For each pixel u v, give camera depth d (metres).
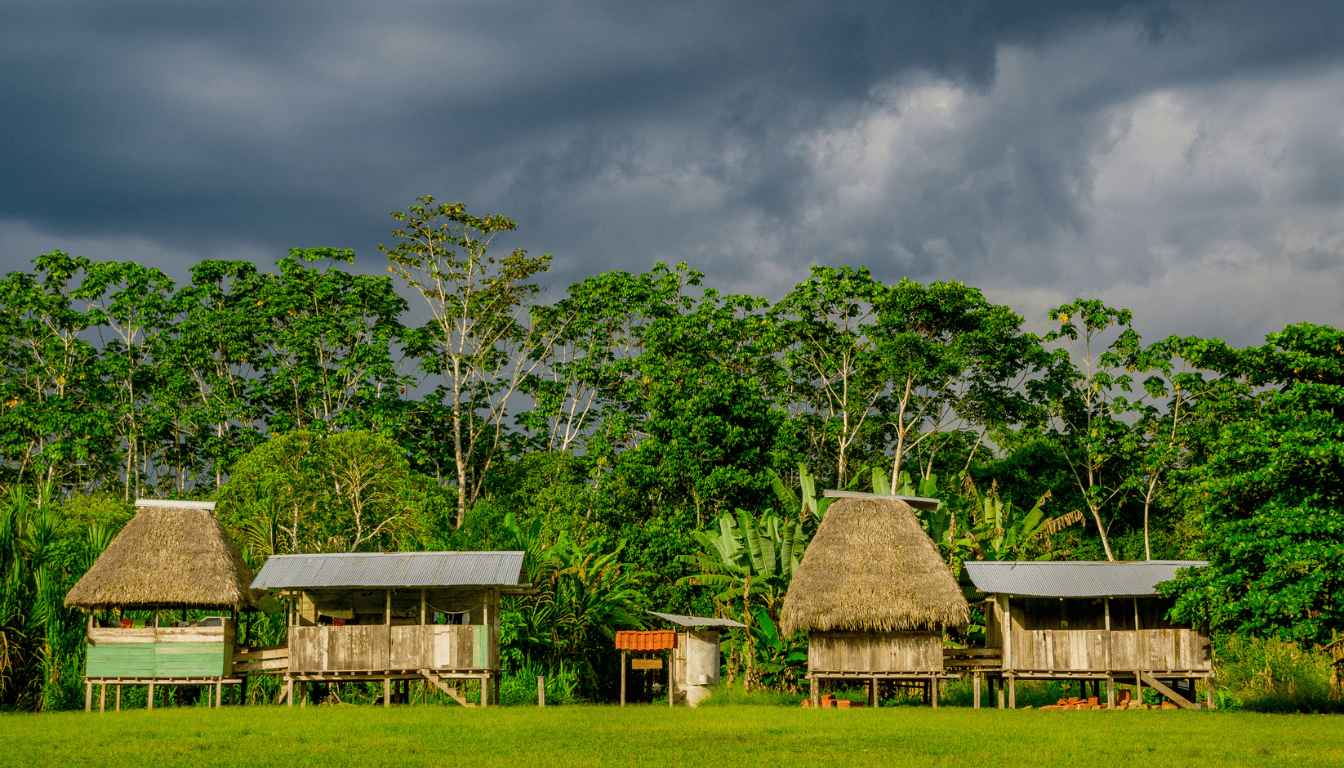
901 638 27.06
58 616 27.38
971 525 43.25
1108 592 26.75
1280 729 20.28
